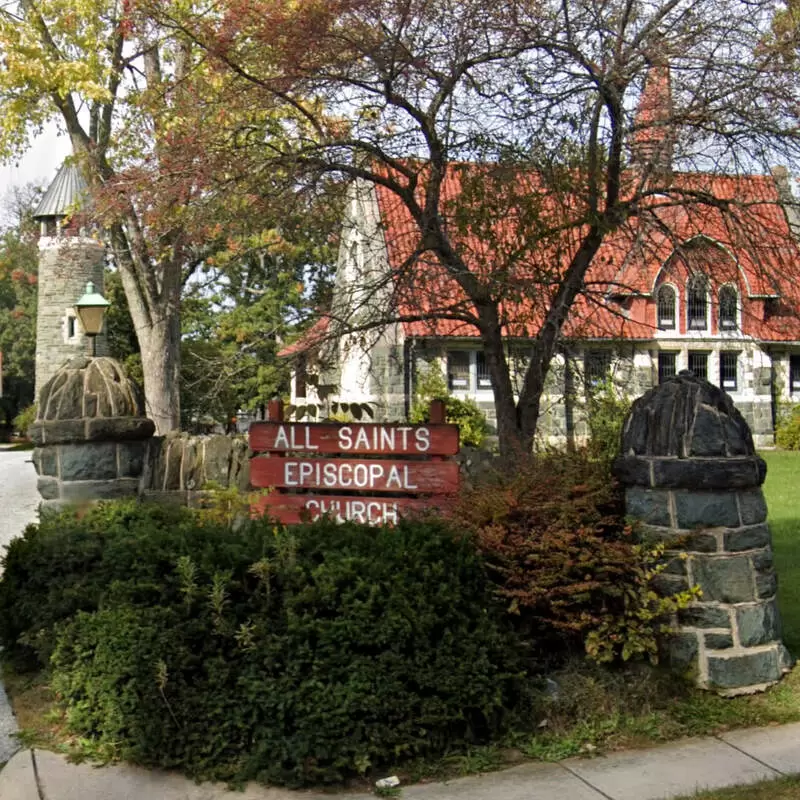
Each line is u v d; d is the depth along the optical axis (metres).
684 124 6.53
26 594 6.28
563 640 5.58
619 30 6.58
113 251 15.39
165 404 16.95
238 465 8.10
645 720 5.17
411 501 6.61
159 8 10.22
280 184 7.16
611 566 5.34
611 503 5.82
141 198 7.59
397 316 7.38
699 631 5.54
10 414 53.38
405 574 5.00
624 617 5.40
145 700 4.74
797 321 7.40
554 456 6.22
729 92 6.50
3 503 16.08
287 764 4.61
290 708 4.64
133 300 17.19
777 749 4.89
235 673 4.77
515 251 6.69
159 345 16.94
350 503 6.75
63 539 6.24
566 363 7.91
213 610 4.93
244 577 5.08
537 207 6.57
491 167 6.93
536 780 4.57
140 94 13.88
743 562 5.57
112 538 6.20
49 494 7.68
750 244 6.72
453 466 6.58
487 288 6.71
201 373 8.23
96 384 7.80
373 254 8.04
